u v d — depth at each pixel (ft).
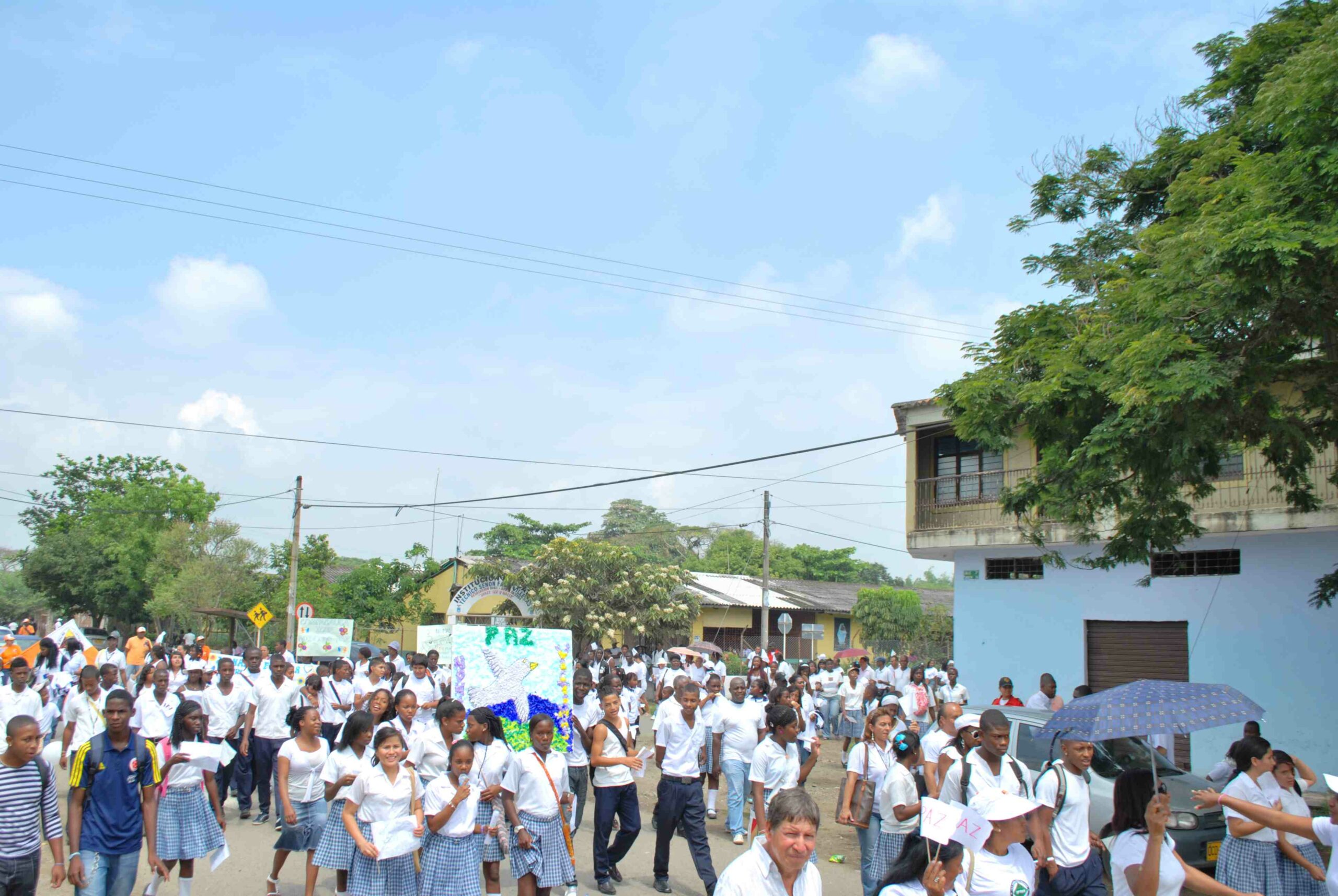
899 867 13.75
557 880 22.93
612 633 107.65
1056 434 38.75
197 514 145.38
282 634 125.59
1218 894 16.44
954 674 58.29
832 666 72.59
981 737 21.06
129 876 21.43
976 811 13.25
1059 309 42.32
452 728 23.97
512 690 29.73
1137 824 16.87
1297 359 38.73
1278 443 36.63
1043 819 19.60
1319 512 50.03
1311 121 29.89
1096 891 20.03
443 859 21.90
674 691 29.25
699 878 30.09
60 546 148.77
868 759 24.32
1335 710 50.96
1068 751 20.66
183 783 24.35
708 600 123.75
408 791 22.33
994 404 38.93
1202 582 57.16
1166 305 32.42
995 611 67.56
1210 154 35.96
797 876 13.39
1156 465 33.68
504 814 23.72
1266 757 22.29
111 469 180.96
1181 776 31.40
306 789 26.16
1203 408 31.86
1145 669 59.67
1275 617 53.83
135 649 71.72
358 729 22.70
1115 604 61.05
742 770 34.94
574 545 108.47
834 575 203.31
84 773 20.77
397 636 126.00
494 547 167.63
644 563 112.27
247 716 36.58
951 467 72.02
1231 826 22.34
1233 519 53.11
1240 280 29.73
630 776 29.25
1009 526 65.21
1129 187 44.83
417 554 128.57
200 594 123.44
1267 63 38.34
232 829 35.50
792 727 25.98
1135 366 32.07
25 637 55.83
